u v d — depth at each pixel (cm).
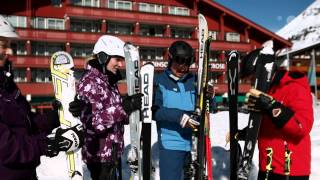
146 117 348
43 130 242
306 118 239
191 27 3391
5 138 177
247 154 262
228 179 491
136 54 351
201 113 333
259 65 249
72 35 2892
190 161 354
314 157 552
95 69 326
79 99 286
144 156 348
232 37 3638
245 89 3067
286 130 239
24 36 2761
